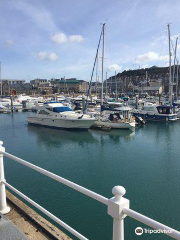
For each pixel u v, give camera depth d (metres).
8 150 19.45
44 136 25.14
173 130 28.95
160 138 24.36
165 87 125.38
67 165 15.50
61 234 3.26
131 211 1.89
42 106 30.95
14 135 25.77
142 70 175.38
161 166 15.30
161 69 166.38
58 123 28.97
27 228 3.46
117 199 1.99
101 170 14.46
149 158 17.17
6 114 46.94
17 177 12.66
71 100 60.72
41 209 3.08
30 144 21.66
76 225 8.30
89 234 7.82
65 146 20.97
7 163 14.95
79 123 27.62
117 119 29.50
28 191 10.98
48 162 16.14
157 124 33.56
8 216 3.81
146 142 22.59
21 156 17.67
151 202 10.25
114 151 19.30
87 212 9.14
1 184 3.87
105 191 11.43
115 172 14.11
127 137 24.80
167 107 36.34
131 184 12.26
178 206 9.89
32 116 32.22
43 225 3.46
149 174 13.77
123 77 154.75
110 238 7.62
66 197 10.38
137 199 10.52
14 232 2.73
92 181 12.69
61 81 184.62
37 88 166.50
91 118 27.20
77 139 23.81
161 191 11.37
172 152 18.89
